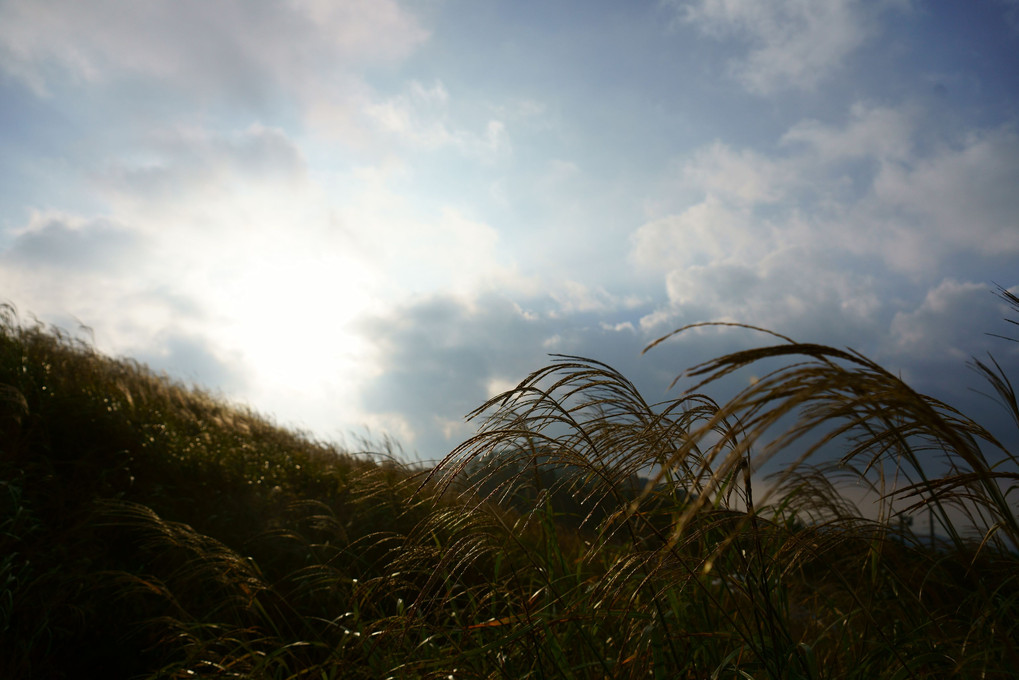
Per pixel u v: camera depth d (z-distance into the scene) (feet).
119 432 19.08
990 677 5.54
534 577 8.21
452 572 7.23
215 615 12.95
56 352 24.99
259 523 17.04
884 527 6.00
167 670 10.50
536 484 7.84
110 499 14.85
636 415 6.58
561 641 7.39
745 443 2.93
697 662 6.43
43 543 13.60
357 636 8.75
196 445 21.72
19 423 16.37
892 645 5.81
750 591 5.67
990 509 5.23
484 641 8.28
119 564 13.96
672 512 6.23
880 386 3.32
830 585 7.99
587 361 6.01
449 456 6.00
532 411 6.59
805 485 6.63
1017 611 6.18
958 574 7.33
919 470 4.62
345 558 13.32
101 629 12.05
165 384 31.53
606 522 6.15
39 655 11.35
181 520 16.24
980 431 4.75
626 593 7.03
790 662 5.78
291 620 12.95
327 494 20.68
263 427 31.48
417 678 7.27
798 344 3.58
